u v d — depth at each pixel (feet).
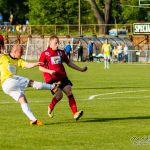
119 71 235.20
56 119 85.76
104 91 136.98
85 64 300.61
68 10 441.68
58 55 84.58
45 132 73.72
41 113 93.09
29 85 79.66
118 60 341.21
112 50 342.03
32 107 101.71
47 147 64.23
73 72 228.02
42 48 360.07
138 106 103.24
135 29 356.59
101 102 110.42
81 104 106.83
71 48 317.22
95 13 415.23
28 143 66.49
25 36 366.22
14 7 561.84
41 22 442.91
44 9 439.22
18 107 100.94
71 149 63.10
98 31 385.50
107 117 88.07
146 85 156.56
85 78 188.96
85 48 354.54
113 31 377.91
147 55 339.98
